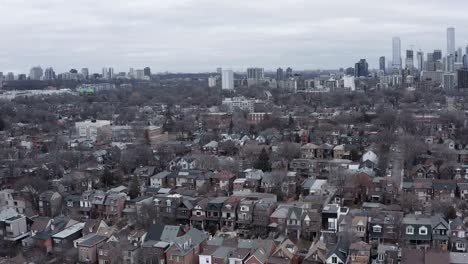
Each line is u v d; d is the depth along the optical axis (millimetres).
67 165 194500
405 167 184625
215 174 171000
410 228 115812
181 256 105500
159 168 192375
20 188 156250
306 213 125250
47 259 113938
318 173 185500
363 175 153750
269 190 160000
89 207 145125
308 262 102438
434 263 94250
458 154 198375
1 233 126188
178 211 136500
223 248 108500
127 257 109375
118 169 190375
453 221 117312
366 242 114250
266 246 107125
